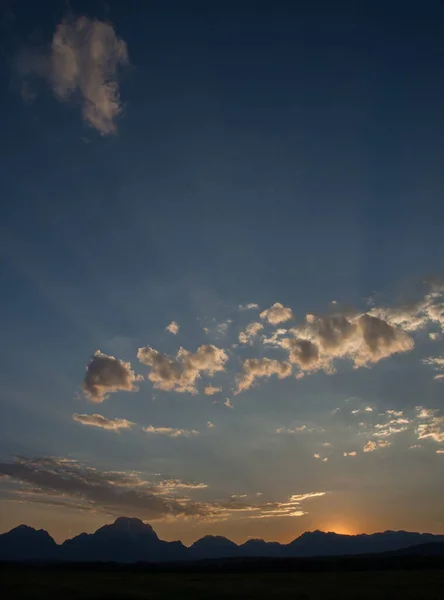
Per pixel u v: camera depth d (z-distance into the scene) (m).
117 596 71.75
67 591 77.88
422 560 166.50
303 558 187.62
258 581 104.19
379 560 169.38
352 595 74.81
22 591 77.50
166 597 71.44
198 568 178.88
